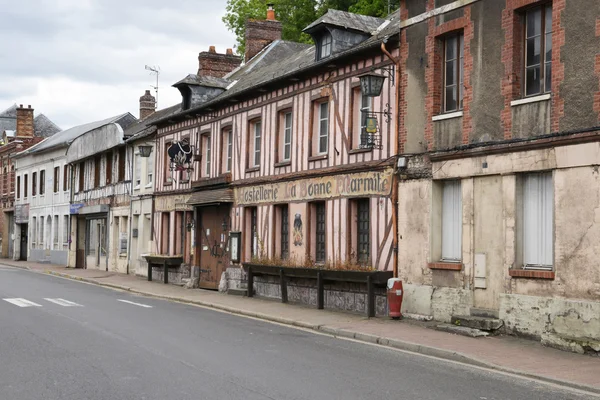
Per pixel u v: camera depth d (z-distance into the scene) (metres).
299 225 20.72
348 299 18.14
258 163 23.64
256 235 23.06
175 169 28.39
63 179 45.16
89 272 35.91
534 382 9.88
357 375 9.91
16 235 54.09
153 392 8.59
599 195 12.09
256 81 24.77
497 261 14.12
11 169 56.25
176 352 11.51
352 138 18.69
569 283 12.52
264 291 22.19
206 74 33.31
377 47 17.44
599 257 12.02
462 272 14.87
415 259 16.14
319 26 19.69
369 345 13.09
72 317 16.09
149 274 30.19
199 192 26.50
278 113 22.20
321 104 20.44
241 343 12.73
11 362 10.49
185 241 28.23
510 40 13.98
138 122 39.84
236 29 44.22
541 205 13.48
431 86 15.92
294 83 21.28
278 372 9.98
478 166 14.55
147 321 15.70
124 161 35.47
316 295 19.45
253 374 9.78
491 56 14.41
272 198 22.19
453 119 15.34
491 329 13.76
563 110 12.80
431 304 15.59
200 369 10.09
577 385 9.55
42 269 39.59
